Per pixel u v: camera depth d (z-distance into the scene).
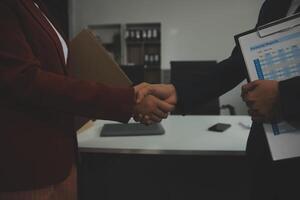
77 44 0.92
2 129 0.69
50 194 0.77
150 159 1.67
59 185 0.81
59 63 0.76
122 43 4.62
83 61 0.92
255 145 0.85
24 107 0.71
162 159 1.67
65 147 0.79
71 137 0.83
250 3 4.34
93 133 1.51
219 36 4.48
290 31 0.69
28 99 0.65
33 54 0.71
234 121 1.87
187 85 1.04
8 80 0.62
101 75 0.90
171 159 1.66
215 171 1.67
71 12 4.45
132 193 1.71
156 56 4.54
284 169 0.75
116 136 1.45
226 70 1.01
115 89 0.74
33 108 0.72
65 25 4.25
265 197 0.83
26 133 0.71
